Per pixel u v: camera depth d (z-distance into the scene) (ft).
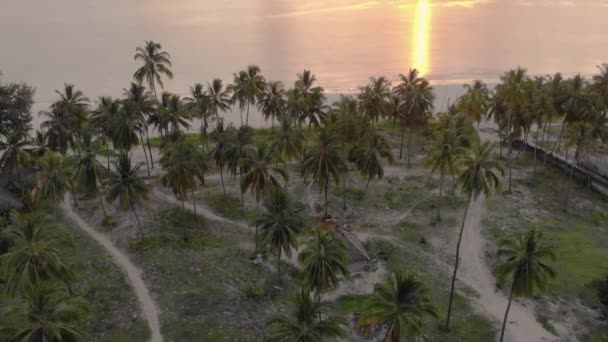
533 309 175.83
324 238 151.02
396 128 364.17
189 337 156.15
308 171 216.74
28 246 140.46
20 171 262.26
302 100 284.20
